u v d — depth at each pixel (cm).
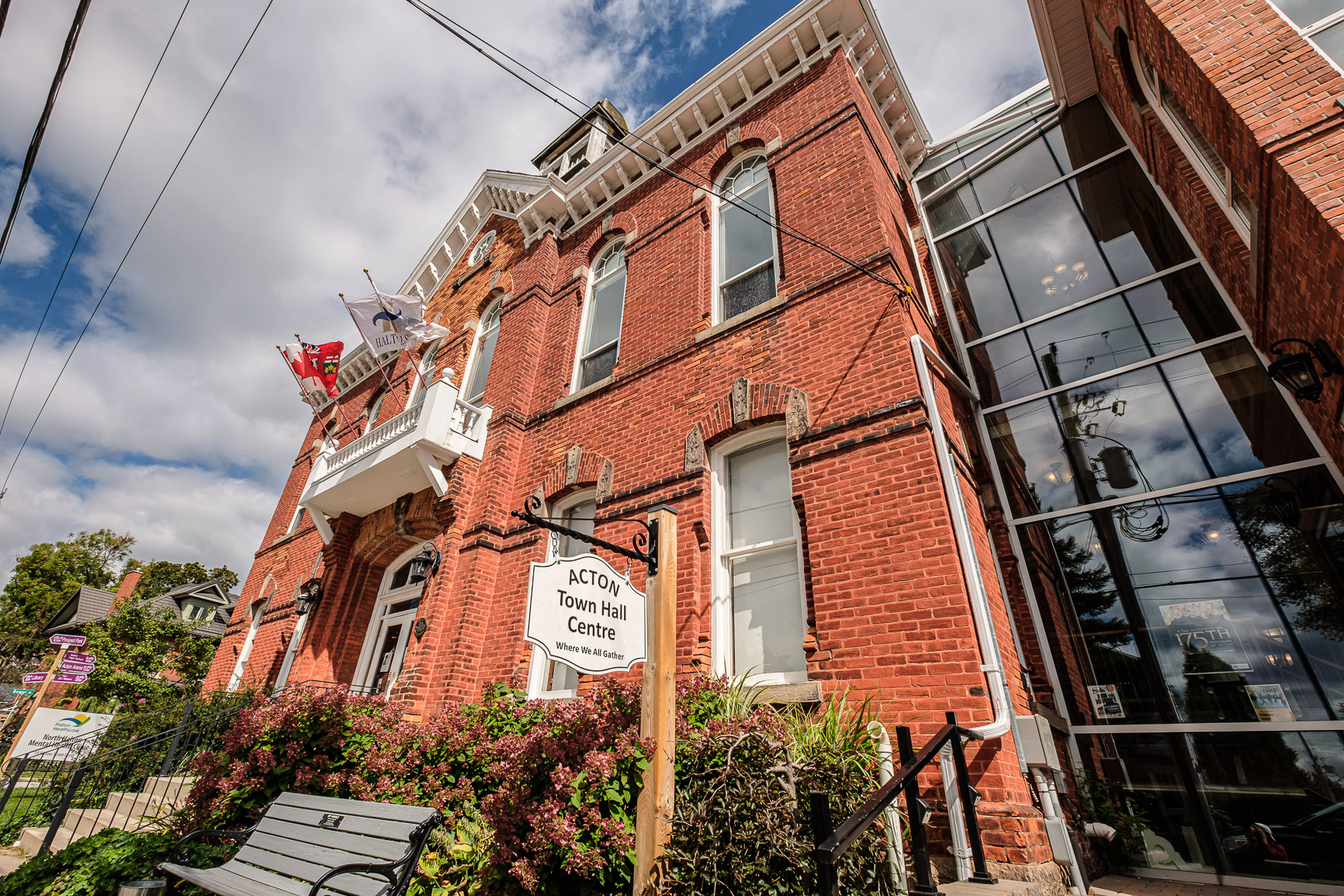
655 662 414
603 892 398
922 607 514
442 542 952
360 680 1127
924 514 545
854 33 945
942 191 1048
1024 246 904
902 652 509
